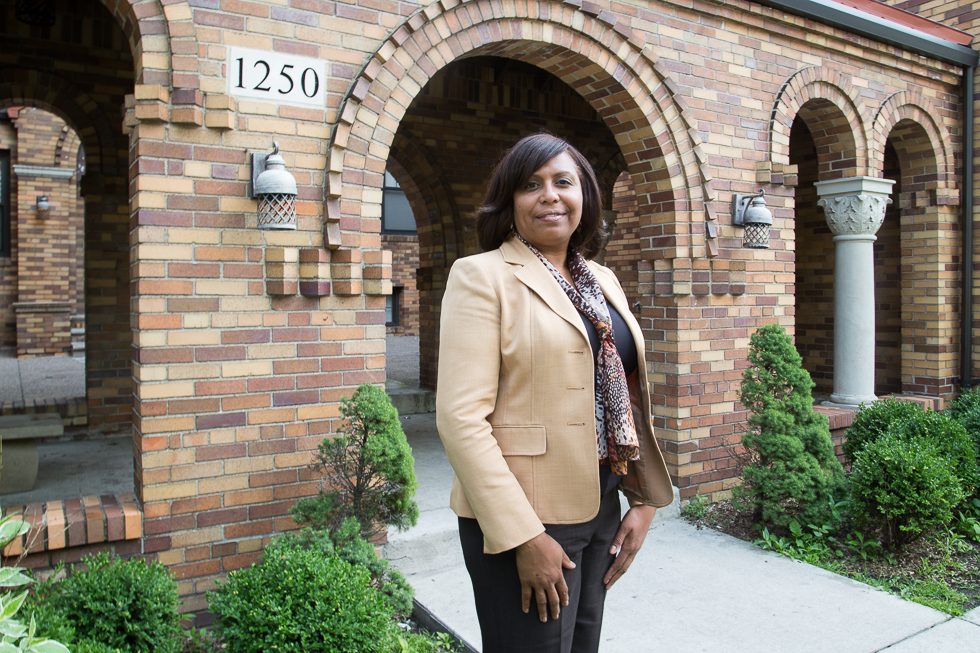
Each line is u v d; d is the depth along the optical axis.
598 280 1.87
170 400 3.41
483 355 1.54
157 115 3.30
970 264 7.29
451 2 4.05
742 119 5.49
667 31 5.07
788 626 3.51
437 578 4.04
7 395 7.89
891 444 4.59
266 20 3.59
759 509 4.88
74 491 4.54
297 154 3.69
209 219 3.48
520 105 8.03
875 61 6.32
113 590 2.69
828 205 6.62
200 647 3.15
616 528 1.79
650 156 5.14
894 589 4.02
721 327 5.41
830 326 8.20
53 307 13.05
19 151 12.59
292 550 3.08
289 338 3.68
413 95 4.00
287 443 3.67
